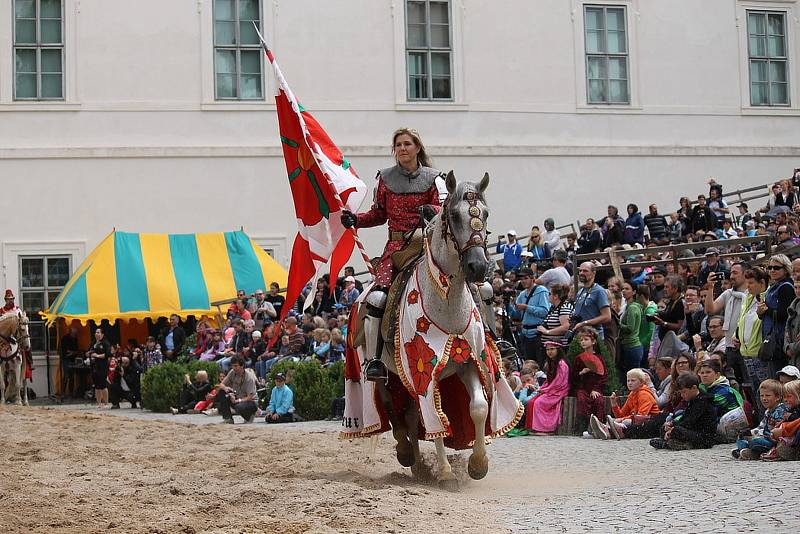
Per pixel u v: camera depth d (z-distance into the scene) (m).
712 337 14.28
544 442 13.74
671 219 25.61
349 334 10.33
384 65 29.91
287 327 21.55
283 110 11.19
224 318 25.73
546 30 30.84
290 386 18.98
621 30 31.45
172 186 28.75
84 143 28.50
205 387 21.86
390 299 9.43
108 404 24.73
